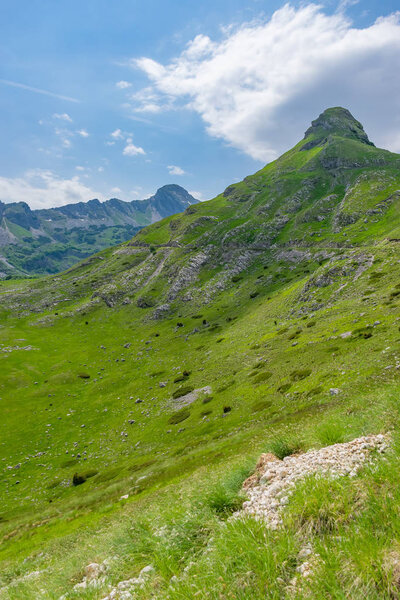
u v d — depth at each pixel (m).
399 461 4.34
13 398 100.69
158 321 155.62
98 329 159.38
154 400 79.62
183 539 5.21
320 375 46.06
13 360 125.69
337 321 68.12
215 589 3.31
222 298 152.50
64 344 144.88
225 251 183.50
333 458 6.85
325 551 3.11
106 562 7.01
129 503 29.81
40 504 50.12
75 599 5.83
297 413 36.31
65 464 63.06
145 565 5.68
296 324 81.88
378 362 38.72
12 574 16.81
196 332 130.00
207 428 50.94
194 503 6.61
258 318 110.62
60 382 109.69
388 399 9.72
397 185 162.12
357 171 198.00
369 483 4.17
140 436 63.56
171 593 3.55
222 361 83.00
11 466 65.50
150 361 114.38
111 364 121.25
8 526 41.06
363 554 2.93
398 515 3.21
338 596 2.60
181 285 172.12
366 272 90.06
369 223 141.38
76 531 25.64
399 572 2.62
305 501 4.31
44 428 80.81
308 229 166.62
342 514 3.95
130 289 189.38
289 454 9.88
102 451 63.72
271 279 147.38
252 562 3.44
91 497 40.44
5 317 175.50
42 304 189.50
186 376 86.25
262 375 59.97
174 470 36.38
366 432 8.74
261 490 6.91
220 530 4.34
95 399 93.88
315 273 104.69
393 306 60.84
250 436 35.62
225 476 9.96
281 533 3.93
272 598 3.00
